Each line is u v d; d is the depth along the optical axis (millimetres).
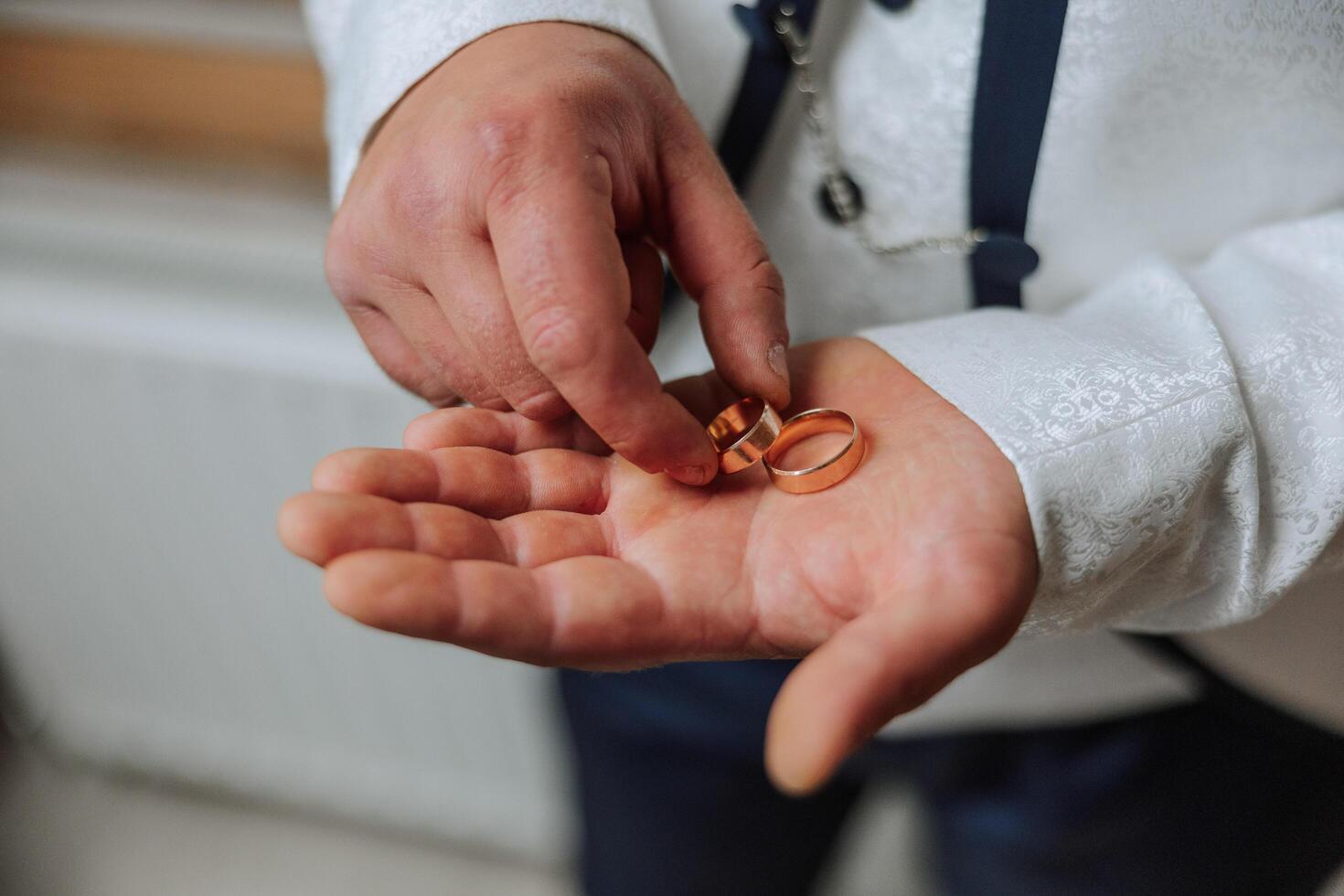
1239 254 531
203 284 951
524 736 1134
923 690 410
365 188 495
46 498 1075
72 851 1268
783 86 548
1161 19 507
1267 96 521
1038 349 496
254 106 969
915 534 448
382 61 520
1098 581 471
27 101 1016
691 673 720
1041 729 705
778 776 391
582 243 448
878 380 509
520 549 460
